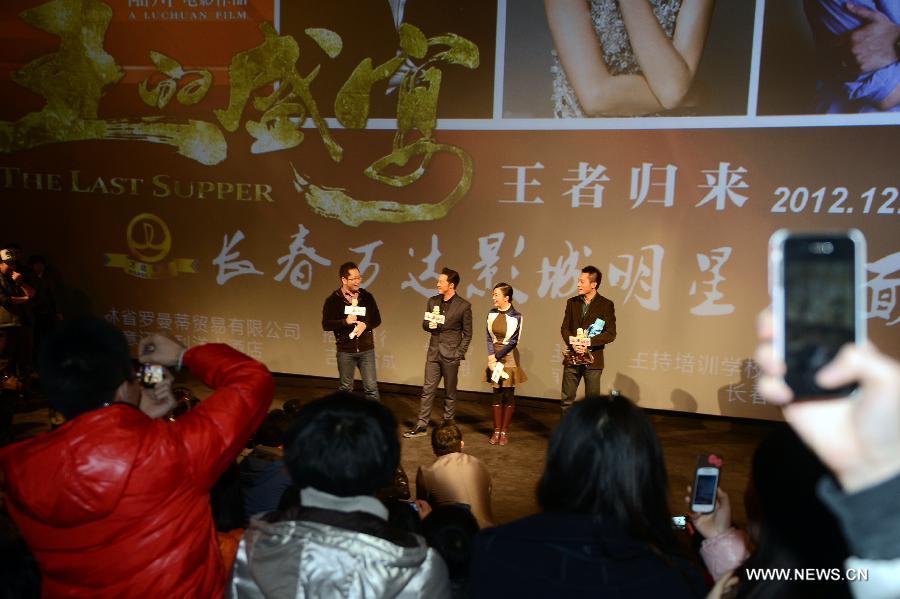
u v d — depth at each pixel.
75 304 7.02
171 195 6.67
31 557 1.46
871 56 5.11
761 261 5.54
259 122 6.39
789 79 5.30
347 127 6.22
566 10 5.67
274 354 6.69
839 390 0.59
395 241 6.28
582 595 1.05
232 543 1.91
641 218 5.75
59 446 1.21
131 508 1.23
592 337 5.13
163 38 6.48
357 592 1.05
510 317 5.16
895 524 0.57
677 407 5.88
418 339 6.38
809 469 0.90
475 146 6.00
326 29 6.14
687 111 5.53
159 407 1.53
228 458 1.37
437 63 5.97
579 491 1.13
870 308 5.33
